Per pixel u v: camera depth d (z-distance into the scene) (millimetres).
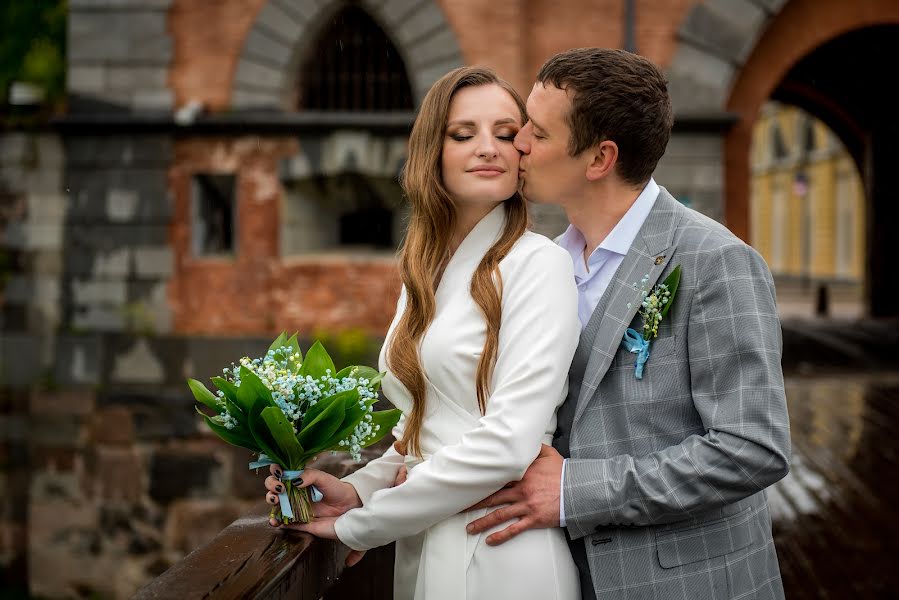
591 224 2107
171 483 9266
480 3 9328
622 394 1941
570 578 1904
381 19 9469
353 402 1864
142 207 9602
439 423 1955
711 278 1864
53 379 9555
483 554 1872
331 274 9547
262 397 1809
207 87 9602
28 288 9688
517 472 1796
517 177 2035
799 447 7871
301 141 9523
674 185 9703
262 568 1677
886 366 12703
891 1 10289
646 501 1790
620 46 9633
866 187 19766
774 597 1966
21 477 9531
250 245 9625
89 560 9344
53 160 9680
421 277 1999
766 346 1784
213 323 9641
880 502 6207
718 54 9625
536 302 1878
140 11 9586
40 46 9859
